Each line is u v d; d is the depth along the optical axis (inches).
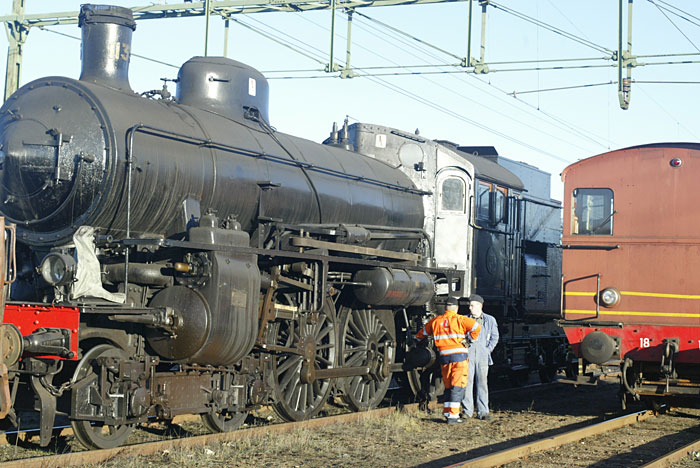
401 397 604.1
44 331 317.1
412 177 606.9
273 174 443.2
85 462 309.4
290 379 442.3
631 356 509.0
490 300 659.4
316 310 437.7
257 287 388.8
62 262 332.8
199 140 397.4
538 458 360.8
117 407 336.8
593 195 535.5
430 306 554.6
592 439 421.1
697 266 502.6
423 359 536.1
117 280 358.9
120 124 362.3
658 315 509.0
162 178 375.2
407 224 574.2
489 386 722.2
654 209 517.3
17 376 331.6
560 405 592.7
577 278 532.1
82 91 368.2
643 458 373.7
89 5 409.1
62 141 357.7
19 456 330.0
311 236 470.6
